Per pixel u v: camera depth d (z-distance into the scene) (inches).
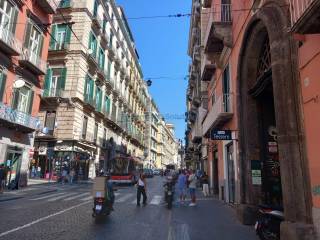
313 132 243.6
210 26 557.0
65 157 1291.8
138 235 309.7
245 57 430.0
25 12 836.6
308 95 251.1
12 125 796.0
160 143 4335.6
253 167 414.0
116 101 1984.5
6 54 777.6
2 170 720.3
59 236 295.6
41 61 919.0
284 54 285.0
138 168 1798.7
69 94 1320.1
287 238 255.6
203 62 866.8
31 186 923.4
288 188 266.8
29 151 903.7
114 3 1777.8
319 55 234.2
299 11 224.1
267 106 430.9
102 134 1711.4
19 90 844.0
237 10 452.8
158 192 892.6
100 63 1626.5
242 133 438.6
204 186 800.9
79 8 1381.6
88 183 1259.8
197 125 1406.3
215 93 762.8
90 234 308.3
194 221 401.7
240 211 406.3
